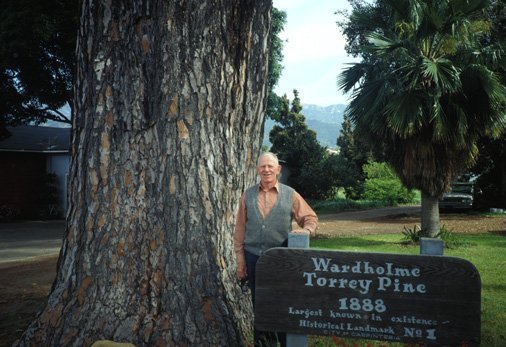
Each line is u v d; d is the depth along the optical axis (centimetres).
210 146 325
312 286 239
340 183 2591
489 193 2058
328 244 996
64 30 1329
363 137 1059
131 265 310
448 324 221
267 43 369
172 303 304
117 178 314
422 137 905
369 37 956
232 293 327
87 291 309
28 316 428
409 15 951
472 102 895
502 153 1867
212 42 322
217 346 295
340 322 235
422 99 898
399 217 1745
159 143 315
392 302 228
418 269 225
